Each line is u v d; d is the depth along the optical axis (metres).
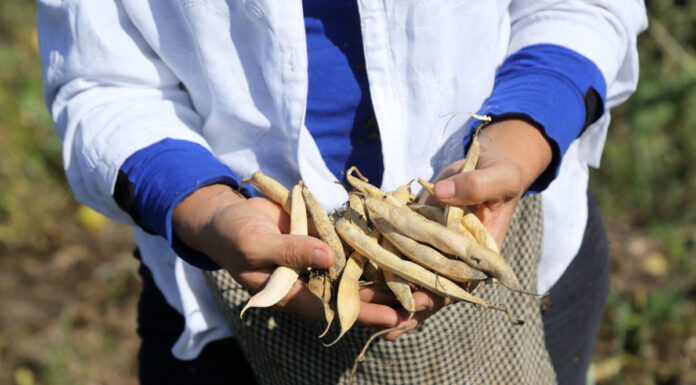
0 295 3.43
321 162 1.51
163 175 1.38
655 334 2.98
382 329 1.29
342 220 1.33
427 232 1.26
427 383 1.59
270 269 1.30
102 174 1.46
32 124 4.12
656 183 3.58
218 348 1.81
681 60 3.75
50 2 1.51
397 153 1.51
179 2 1.43
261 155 1.57
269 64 1.42
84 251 3.65
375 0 1.39
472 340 1.57
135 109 1.50
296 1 1.37
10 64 4.53
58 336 3.20
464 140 1.47
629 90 1.74
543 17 1.58
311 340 1.60
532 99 1.44
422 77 1.45
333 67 1.49
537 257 1.69
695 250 3.33
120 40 1.50
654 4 4.09
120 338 3.20
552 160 1.47
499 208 1.35
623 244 3.42
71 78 1.55
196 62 1.50
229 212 1.29
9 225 3.75
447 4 1.40
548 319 1.89
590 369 2.65
